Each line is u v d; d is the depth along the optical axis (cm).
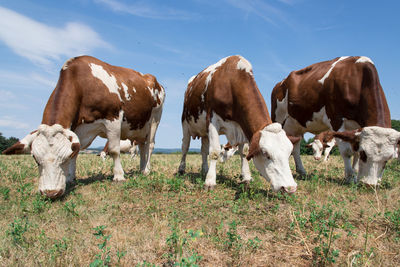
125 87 686
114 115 640
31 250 305
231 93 577
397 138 544
